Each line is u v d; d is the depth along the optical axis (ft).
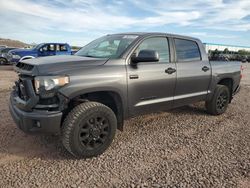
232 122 18.62
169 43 15.96
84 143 12.17
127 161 12.13
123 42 14.53
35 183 10.17
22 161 11.94
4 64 70.44
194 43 17.76
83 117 11.82
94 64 12.53
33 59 13.01
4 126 16.20
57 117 11.32
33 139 14.37
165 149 13.55
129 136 15.24
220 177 10.82
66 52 62.18
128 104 13.62
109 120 12.68
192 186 10.12
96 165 11.70
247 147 14.06
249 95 29.99
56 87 11.18
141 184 10.23
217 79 19.06
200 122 18.31
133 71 13.58
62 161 12.02
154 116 19.33
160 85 14.94
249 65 104.22
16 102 12.27
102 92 13.00
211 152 13.30
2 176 10.61
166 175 10.92
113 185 10.15
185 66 16.49
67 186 10.02
